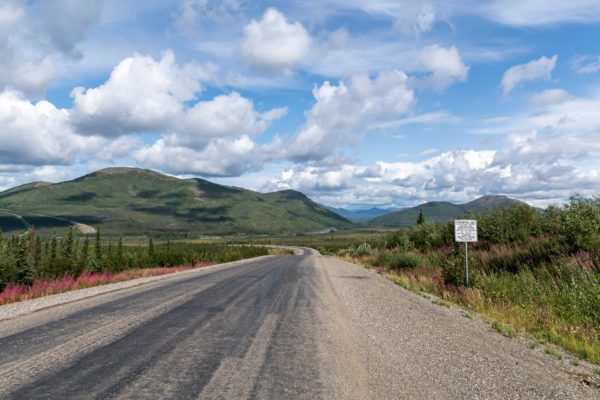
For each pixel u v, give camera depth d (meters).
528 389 5.26
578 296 10.56
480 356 6.73
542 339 8.16
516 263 16.09
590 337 8.17
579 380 5.68
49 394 4.88
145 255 40.75
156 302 12.02
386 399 4.90
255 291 14.77
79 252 31.31
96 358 6.32
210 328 8.52
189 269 29.06
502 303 11.68
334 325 8.98
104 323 8.95
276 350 6.91
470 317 10.26
